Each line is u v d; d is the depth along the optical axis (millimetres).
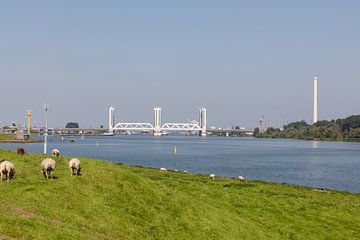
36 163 50312
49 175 43125
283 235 43281
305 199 57938
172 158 165000
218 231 39031
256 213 48812
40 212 32281
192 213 41406
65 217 32750
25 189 36625
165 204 41625
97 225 33219
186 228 38062
